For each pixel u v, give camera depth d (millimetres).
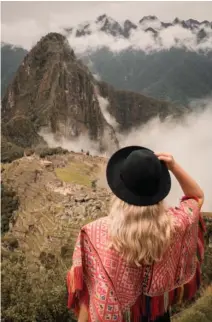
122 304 2752
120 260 2717
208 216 15586
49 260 26234
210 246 14109
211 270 13414
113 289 2727
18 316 10633
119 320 2729
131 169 2691
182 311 10336
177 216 2904
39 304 11023
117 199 2803
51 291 11359
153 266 2768
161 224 2676
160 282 2789
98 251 2768
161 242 2654
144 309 2820
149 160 2707
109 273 2723
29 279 12094
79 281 2801
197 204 3035
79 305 2936
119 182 2771
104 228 2807
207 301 10391
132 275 2750
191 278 2977
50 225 33562
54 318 11156
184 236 2873
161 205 2746
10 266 12688
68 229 31328
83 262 2869
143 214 2658
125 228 2666
